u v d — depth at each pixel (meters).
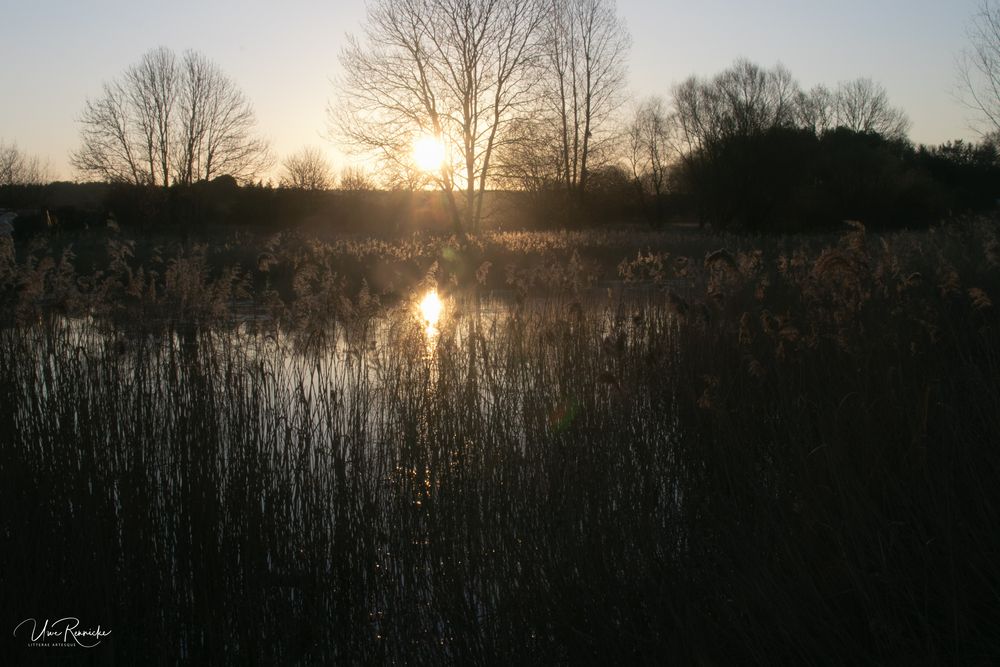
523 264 19.39
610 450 4.80
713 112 41.78
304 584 4.34
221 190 38.31
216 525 4.29
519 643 3.87
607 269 18.67
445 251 18.69
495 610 4.04
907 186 37.00
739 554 3.79
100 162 35.84
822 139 40.88
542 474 4.62
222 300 5.95
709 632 3.57
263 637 4.11
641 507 4.42
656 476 4.84
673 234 26.59
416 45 32.09
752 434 4.71
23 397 4.79
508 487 4.59
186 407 4.72
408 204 37.44
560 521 4.24
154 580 4.18
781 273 7.84
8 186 37.34
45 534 4.19
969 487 3.89
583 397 5.29
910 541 3.75
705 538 4.15
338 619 4.27
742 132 38.75
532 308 7.81
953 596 3.20
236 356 5.57
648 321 6.65
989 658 3.23
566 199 40.22
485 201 39.28
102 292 5.98
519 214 40.62
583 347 6.18
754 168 38.06
